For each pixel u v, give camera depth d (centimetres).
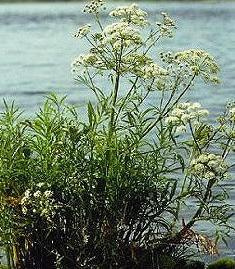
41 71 965
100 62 219
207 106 630
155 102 605
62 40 1634
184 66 222
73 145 218
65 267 219
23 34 1903
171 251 229
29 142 224
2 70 985
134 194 218
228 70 962
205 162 214
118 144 221
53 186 217
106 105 224
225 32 1952
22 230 217
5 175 217
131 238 228
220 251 263
